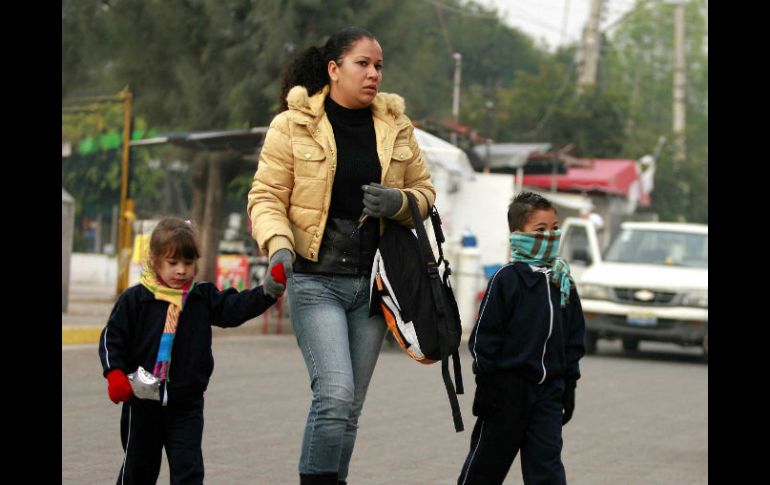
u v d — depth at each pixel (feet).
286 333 82.74
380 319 25.30
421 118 112.98
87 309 82.64
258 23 96.84
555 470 24.48
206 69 97.96
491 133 195.93
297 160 24.44
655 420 46.29
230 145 85.97
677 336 72.84
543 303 24.90
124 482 23.89
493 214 94.27
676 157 226.17
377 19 100.58
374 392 52.06
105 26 97.04
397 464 34.65
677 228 81.10
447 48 202.18
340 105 25.00
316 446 23.88
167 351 23.32
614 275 75.15
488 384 24.73
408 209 24.45
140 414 23.56
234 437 37.99
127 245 93.09
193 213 102.83
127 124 92.53
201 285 24.20
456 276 82.58
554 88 210.38
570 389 25.64
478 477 24.88
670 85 337.31
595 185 161.48
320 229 24.48
